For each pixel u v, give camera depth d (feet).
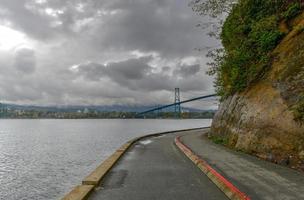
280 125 41.24
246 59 59.93
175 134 123.75
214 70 81.71
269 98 46.39
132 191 28.45
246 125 52.90
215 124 85.61
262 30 57.26
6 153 128.36
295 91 41.06
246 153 50.52
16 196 56.49
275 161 40.55
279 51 50.93
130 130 321.32
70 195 25.73
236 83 63.52
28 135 254.88
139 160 48.85
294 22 52.08
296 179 30.25
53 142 182.70
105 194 27.55
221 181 29.84
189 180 33.01
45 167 89.61
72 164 93.97
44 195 56.65
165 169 40.16
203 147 62.64
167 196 26.58
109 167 39.42
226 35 77.51
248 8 67.05
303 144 35.86
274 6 59.47
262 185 27.78
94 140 191.52
